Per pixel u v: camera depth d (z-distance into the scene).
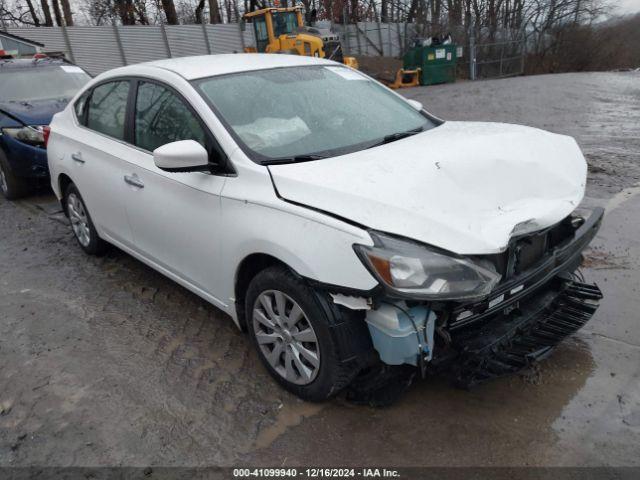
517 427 2.69
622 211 5.30
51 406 3.05
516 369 2.75
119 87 4.14
